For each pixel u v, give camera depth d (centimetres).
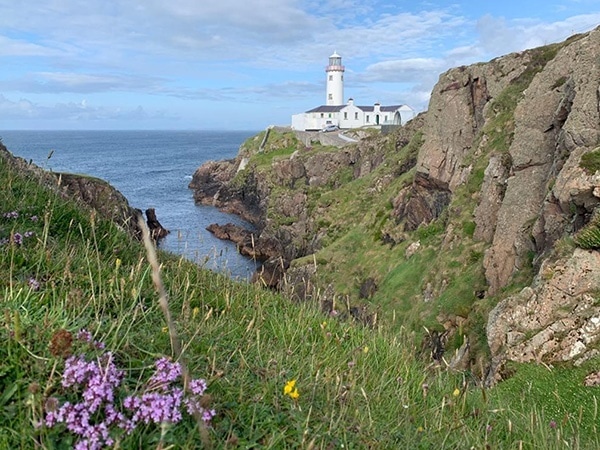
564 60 2570
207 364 431
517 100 3397
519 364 1277
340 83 15550
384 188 5441
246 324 635
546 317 1360
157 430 311
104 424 289
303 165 8194
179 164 18038
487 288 2325
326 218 5725
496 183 2812
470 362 1728
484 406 573
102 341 391
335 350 642
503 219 2408
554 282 1391
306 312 759
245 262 4275
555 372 1173
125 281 551
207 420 330
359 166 7331
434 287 2742
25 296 443
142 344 421
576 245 1446
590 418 906
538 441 526
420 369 713
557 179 1828
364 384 549
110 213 1005
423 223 3700
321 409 434
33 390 294
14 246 542
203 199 9812
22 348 352
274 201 7600
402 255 3525
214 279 796
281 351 555
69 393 322
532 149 2492
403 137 6488
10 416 304
